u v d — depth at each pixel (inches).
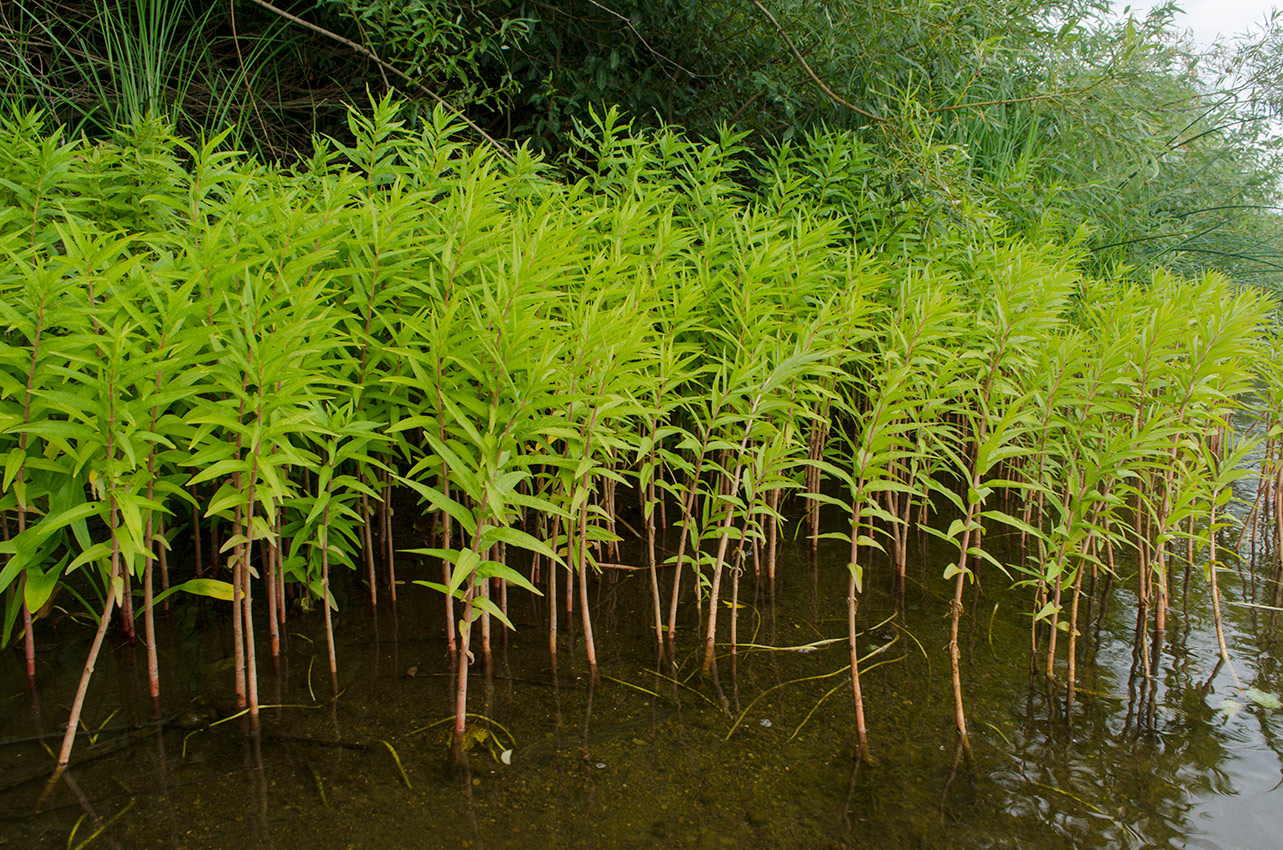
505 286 97.1
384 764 92.4
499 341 95.4
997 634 134.3
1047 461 143.6
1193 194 350.0
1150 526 165.9
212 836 78.8
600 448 124.9
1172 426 129.3
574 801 86.8
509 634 129.9
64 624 122.7
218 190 128.4
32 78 202.2
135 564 101.0
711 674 118.3
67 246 84.9
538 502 97.1
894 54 243.8
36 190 120.2
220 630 125.0
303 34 259.4
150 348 96.0
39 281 78.4
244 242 106.1
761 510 118.6
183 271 101.1
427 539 168.9
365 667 116.0
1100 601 150.3
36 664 110.7
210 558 148.0
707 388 157.2
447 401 95.4
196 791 85.7
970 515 113.9
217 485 134.5
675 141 187.5
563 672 117.3
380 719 102.0
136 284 85.1
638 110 275.3
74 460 88.3
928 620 139.9
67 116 225.1
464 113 264.8
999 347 136.8
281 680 111.0
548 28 257.3
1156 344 123.0
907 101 210.2
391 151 179.8
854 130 250.8
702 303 151.0
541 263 105.6
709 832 82.4
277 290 96.7
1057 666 123.2
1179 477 155.3
